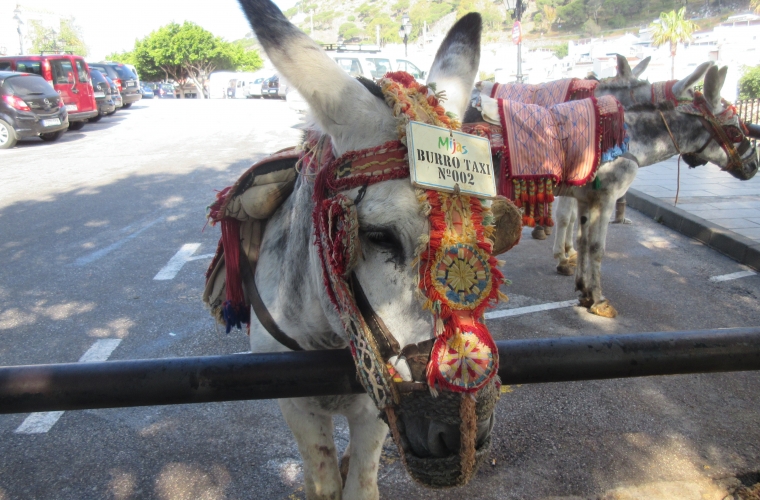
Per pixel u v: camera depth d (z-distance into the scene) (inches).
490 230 57.4
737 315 198.1
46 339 183.6
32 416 143.6
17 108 561.6
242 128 668.7
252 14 61.2
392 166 57.8
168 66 2257.6
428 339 57.4
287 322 81.0
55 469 125.3
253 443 132.8
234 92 1647.4
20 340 183.2
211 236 283.0
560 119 175.6
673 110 200.4
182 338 183.2
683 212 296.5
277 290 82.4
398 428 59.3
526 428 137.8
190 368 61.8
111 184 398.0
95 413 144.7
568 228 235.0
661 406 146.5
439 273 54.6
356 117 60.7
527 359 65.1
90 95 700.0
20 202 354.6
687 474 122.2
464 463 55.9
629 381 157.8
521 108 176.1
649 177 389.7
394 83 63.6
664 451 129.4
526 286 225.0
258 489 118.5
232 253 89.0
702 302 209.2
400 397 58.2
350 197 58.7
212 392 61.8
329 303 67.1
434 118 60.8
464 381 54.3
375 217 56.7
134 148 550.0
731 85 840.3
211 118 782.5
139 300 211.9
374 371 58.1
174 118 802.2
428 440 57.7
